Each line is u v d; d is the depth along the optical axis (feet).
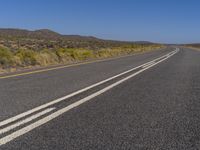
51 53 97.04
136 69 64.08
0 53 76.13
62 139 16.90
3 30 654.94
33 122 20.44
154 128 19.13
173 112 23.76
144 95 31.71
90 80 44.50
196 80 44.83
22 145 15.92
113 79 45.80
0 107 25.22
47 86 37.86
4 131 18.39
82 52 128.26
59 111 23.76
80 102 27.55
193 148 15.49
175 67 69.00
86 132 18.24
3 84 39.58
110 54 154.30
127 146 15.79
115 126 19.57
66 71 59.16
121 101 28.27
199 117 22.12
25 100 28.32
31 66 77.97
